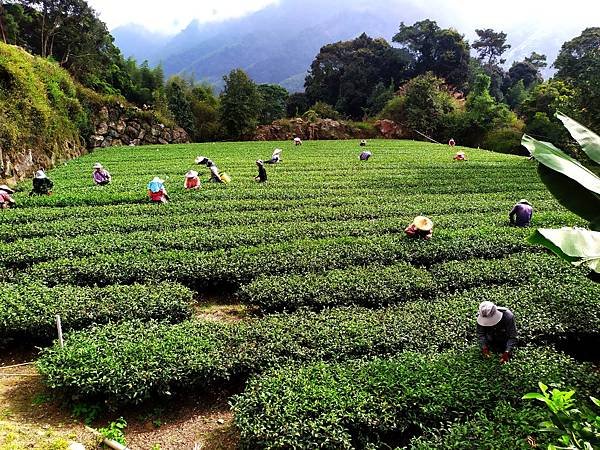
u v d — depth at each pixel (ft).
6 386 29.01
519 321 33.06
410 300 39.73
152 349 29.01
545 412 22.35
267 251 48.01
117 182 89.61
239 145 182.70
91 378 26.22
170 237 52.19
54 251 47.55
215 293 44.06
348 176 99.30
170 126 195.42
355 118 271.90
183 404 28.12
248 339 31.48
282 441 21.93
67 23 187.62
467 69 273.13
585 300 35.96
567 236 17.65
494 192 85.76
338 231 55.93
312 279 41.24
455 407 24.25
